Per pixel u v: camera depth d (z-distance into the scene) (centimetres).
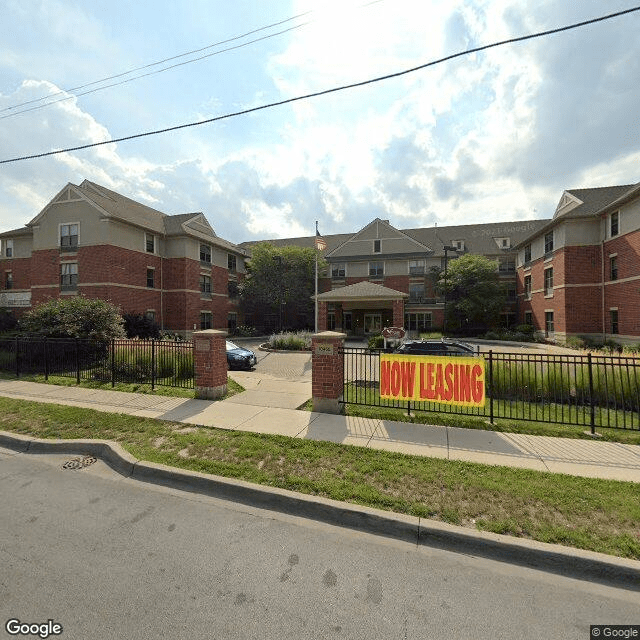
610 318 2092
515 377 856
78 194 2508
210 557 298
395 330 2114
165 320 2922
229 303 3631
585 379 828
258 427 612
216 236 3650
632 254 1905
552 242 2486
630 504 362
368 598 254
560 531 318
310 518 367
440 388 658
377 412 703
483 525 330
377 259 3688
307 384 1032
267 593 257
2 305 2948
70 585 262
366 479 421
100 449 533
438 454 498
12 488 425
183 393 870
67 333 1255
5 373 1175
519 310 3259
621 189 2308
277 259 3638
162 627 225
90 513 369
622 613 247
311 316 3891
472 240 3900
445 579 277
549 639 222
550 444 542
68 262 2520
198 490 423
